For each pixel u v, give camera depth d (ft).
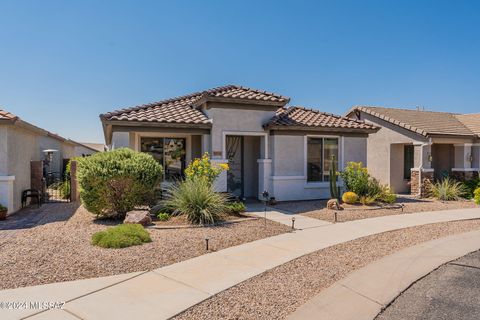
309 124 53.36
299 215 42.34
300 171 53.93
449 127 72.49
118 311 16.22
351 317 16.38
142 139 50.78
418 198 62.59
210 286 19.45
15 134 45.34
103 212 38.42
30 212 44.93
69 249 25.63
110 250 25.53
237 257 24.88
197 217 35.68
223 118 49.16
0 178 41.37
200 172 41.14
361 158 58.18
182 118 48.65
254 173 56.95
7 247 26.16
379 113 72.64
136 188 37.50
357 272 22.13
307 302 17.66
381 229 35.14
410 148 72.54
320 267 23.06
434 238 31.83
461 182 68.13
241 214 41.19
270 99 51.11
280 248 27.50
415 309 17.35
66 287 18.93
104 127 49.37
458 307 17.58
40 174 53.88
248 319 15.81
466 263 24.58
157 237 29.84
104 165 36.73
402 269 22.94
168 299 17.66
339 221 38.93
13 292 18.16
